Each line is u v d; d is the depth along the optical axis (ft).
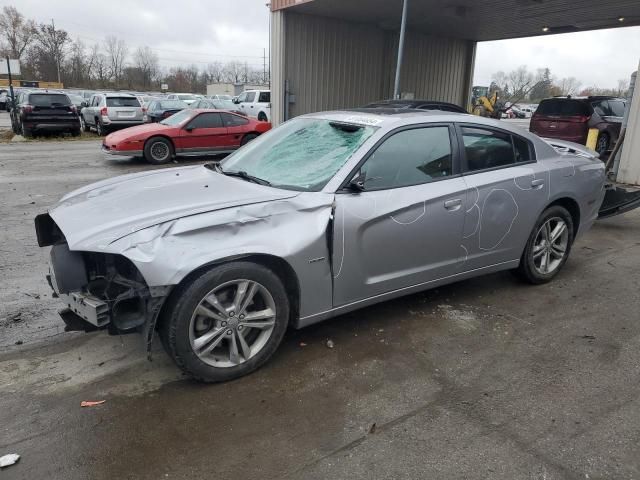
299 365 10.78
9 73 69.72
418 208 11.68
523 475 7.73
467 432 8.71
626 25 48.98
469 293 14.78
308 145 12.48
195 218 9.53
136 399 9.54
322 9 43.04
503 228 13.56
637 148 30.14
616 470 7.86
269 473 7.75
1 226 21.26
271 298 10.19
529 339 12.05
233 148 43.86
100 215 10.11
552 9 42.34
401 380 10.28
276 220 10.12
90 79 283.79
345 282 11.05
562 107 48.24
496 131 13.79
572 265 17.35
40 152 49.62
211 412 9.19
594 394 9.86
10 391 9.75
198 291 9.25
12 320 12.75
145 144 40.70
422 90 56.39
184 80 309.42
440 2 40.04
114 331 9.43
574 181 15.14
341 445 8.38
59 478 7.60
